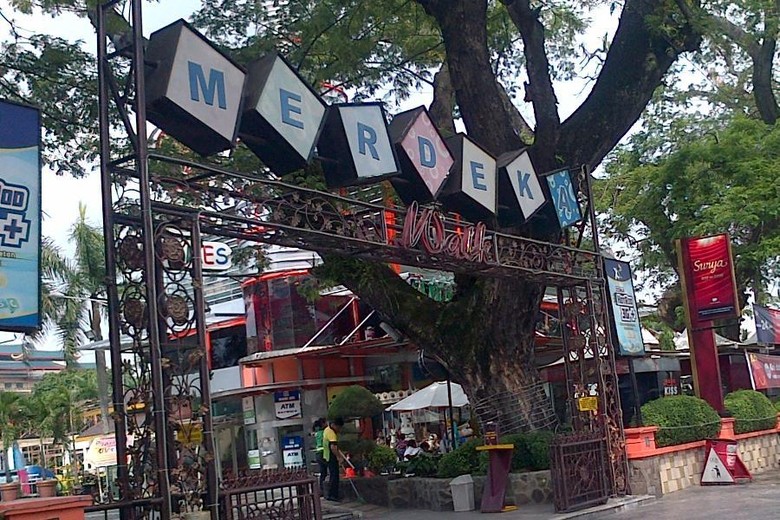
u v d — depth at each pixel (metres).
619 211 26.94
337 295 25.02
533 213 13.87
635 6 16.44
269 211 10.03
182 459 8.26
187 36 9.00
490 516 13.55
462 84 16.52
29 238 7.71
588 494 13.71
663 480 15.49
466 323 16.20
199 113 9.01
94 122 14.92
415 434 24.59
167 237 8.70
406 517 14.47
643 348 16.41
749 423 19.36
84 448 38.38
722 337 25.69
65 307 33.72
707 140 24.66
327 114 10.72
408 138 11.58
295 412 24.39
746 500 13.73
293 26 16.45
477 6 16.30
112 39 10.62
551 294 23.48
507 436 15.27
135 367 8.57
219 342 27.44
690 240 18.73
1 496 8.52
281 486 9.03
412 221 11.29
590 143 16.45
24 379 51.34
